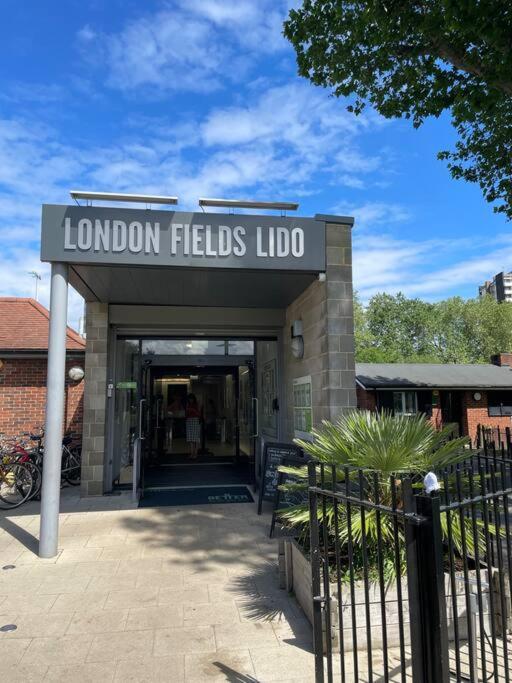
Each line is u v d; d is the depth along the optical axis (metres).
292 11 7.62
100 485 8.43
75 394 11.19
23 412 10.89
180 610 4.05
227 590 4.46
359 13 7.07
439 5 6.02
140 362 9.58
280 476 6.39
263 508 7.48
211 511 7.32
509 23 5.54
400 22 6.59
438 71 7.34
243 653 3.39
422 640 2.03
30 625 3.80
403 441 4.11
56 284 5.58
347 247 6.44
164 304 8.97
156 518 6.94
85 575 4.83
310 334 7.31
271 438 9.36
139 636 3.63
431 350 47.66
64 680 3.08
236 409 11.56
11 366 10.98
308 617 3.86
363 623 3.46
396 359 40.56
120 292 8.06
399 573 2.31
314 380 7.02
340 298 6.39
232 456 11.66
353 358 6.36
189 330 9.35
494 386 20.02
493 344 42.75
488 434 12.63
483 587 3.49
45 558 5.31
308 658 3.32
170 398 11.92
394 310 50.19
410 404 20.31
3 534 6.25
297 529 5.53
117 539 5.98
